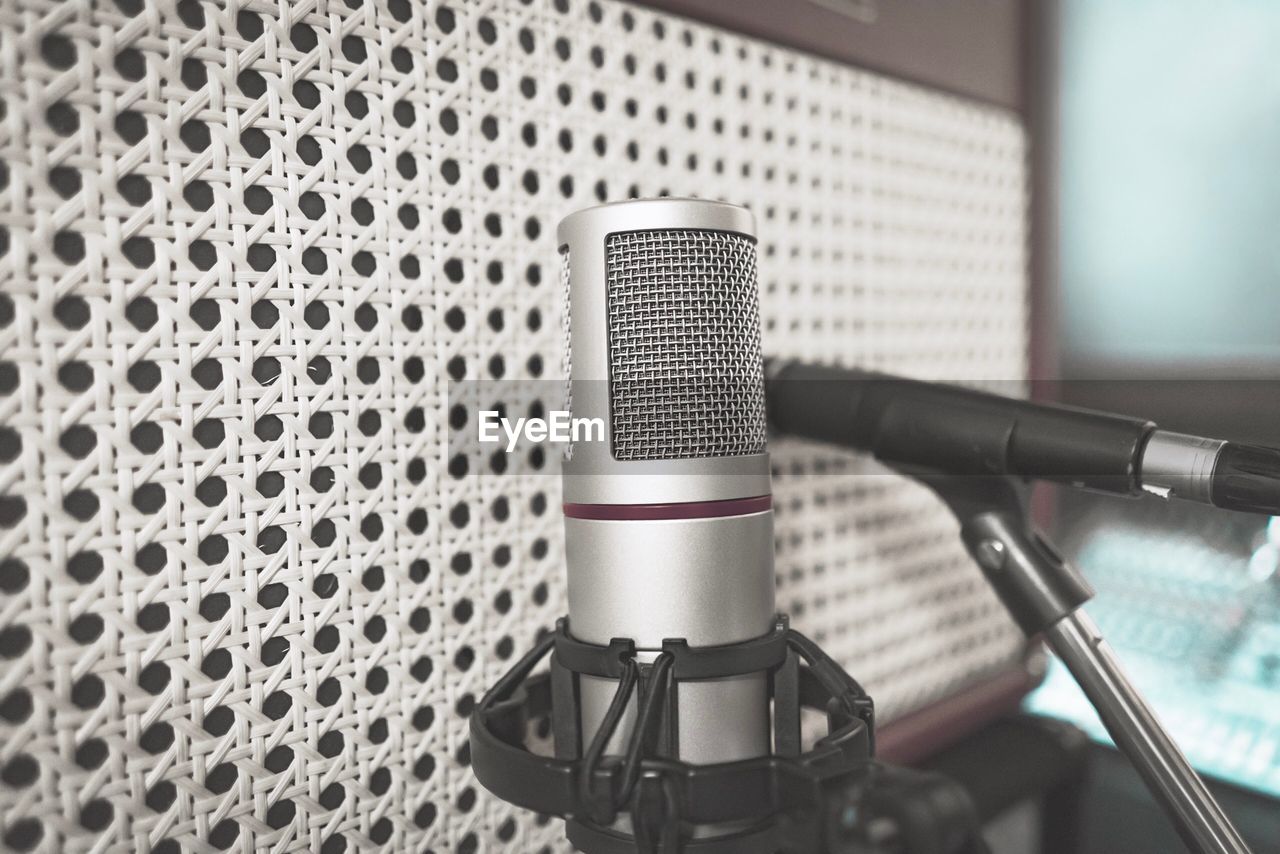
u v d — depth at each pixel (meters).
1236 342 0.53
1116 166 0.57
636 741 0.21
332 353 0.29
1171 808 0.27
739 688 0.23
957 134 0.48
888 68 0.44
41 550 0.25
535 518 0.34
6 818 0.24
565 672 0.24
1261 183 0.53
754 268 0.25
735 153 0.39
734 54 0.39
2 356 0.24
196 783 0.27
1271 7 0.53
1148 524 0.48
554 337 0.34
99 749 0.26
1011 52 0.51
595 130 0.35
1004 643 0.52
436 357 0.31
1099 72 0.57
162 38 0.26
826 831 0.19
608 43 0.35
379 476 0.30
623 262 0.24
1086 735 0.44
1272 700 0.40
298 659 0.29
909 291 0.46
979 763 0.44
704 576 0.23
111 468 0.25
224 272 0.27
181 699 0.27
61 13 0.25
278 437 0.28
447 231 0.32
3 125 0.24
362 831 0.30
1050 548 0.30
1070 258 0.57
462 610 0.32
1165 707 0.42
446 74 0.32
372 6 0.30
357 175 0.30
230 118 0.27
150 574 0.26
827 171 0.42
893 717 0.46
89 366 0.25
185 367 0.27
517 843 0.33
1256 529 0.44
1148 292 0.56
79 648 0.25
